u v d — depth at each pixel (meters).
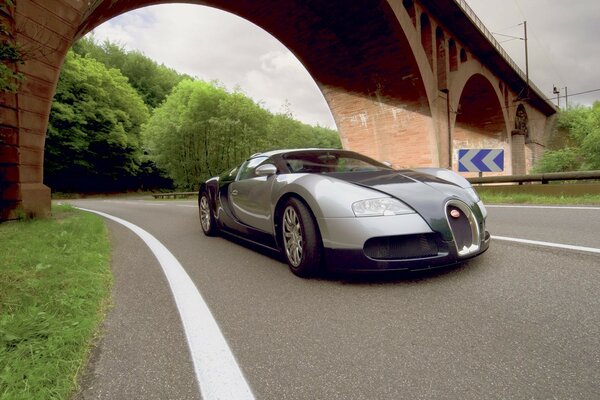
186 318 1.93
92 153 36.69
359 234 2.29
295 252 2.70
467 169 8.54
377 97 20.48
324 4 16.08
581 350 1.45
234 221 3.93
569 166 27.70
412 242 2.32
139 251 3.80
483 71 26.88
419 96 19.12
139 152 42.44
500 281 2.33
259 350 1.56
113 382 1.33
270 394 1.24
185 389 1.28
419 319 1.82
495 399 1.16
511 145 37.47
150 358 1.51
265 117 36.66
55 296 2.08
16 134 6.06
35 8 6.09
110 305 2.15
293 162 3.33
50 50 6.39
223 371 1.39
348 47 18.64
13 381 1.24
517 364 1.37
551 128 54.97
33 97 6.27
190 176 36.81
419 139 19.61
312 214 2.58
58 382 1.27
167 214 8.58
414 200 2.39
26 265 2.83
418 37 18.11
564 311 1.83
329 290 2.32
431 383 1.27
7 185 5.97
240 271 2.88
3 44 3.18
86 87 35.97
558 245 3.23
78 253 3.29
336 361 1.45
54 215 7.22
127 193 45.00
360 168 3.35
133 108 44.34
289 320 1.87
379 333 1.68
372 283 2.41
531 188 8.33
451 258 2.34
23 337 1.56
